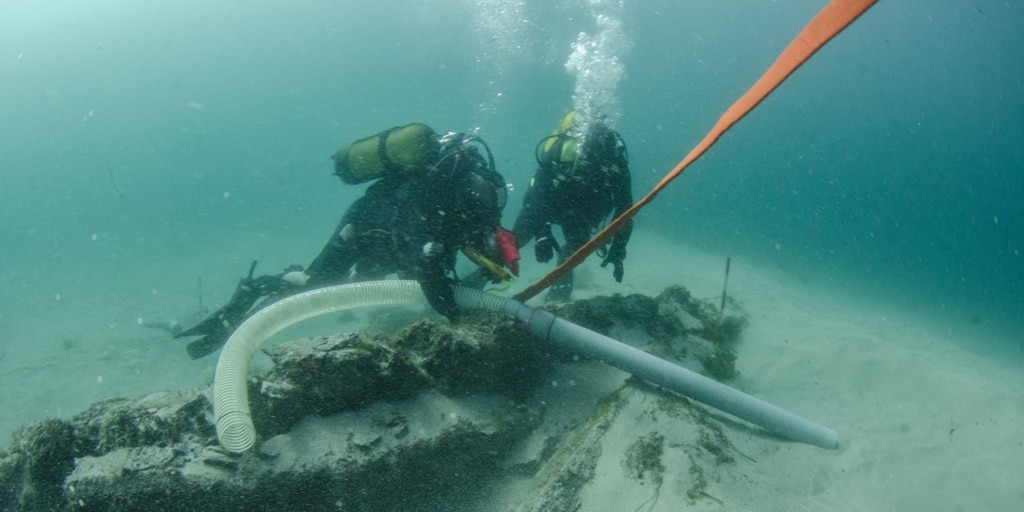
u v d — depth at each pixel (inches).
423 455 111.4
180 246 692.7
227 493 93.7
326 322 276.1
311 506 102.0
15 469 107.7
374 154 169.3
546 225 207.0
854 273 819.4
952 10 1940.2
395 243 163.3
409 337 132.5
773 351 223.6
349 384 110.2
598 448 120.6
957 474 130.3
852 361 204.4
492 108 1807.3
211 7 2224.4
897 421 161.5
